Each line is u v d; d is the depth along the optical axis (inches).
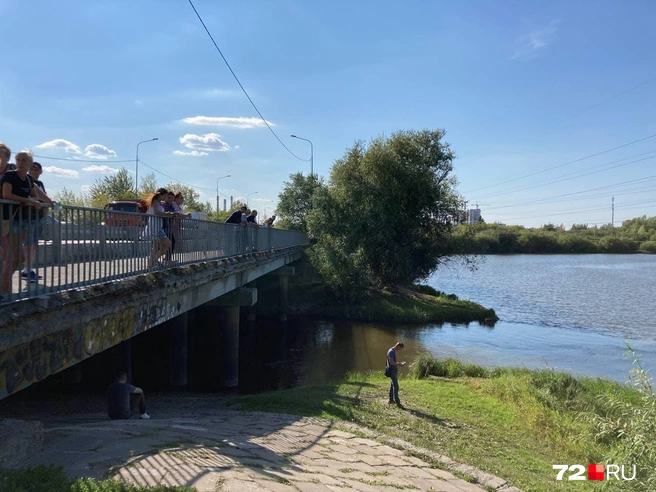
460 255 1722.4
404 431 427.8
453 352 981.2
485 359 920.3
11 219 213.8
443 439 421.7
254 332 1192.2
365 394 566.3
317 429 390.3
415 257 1595.7
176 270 437.1
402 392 587.8
